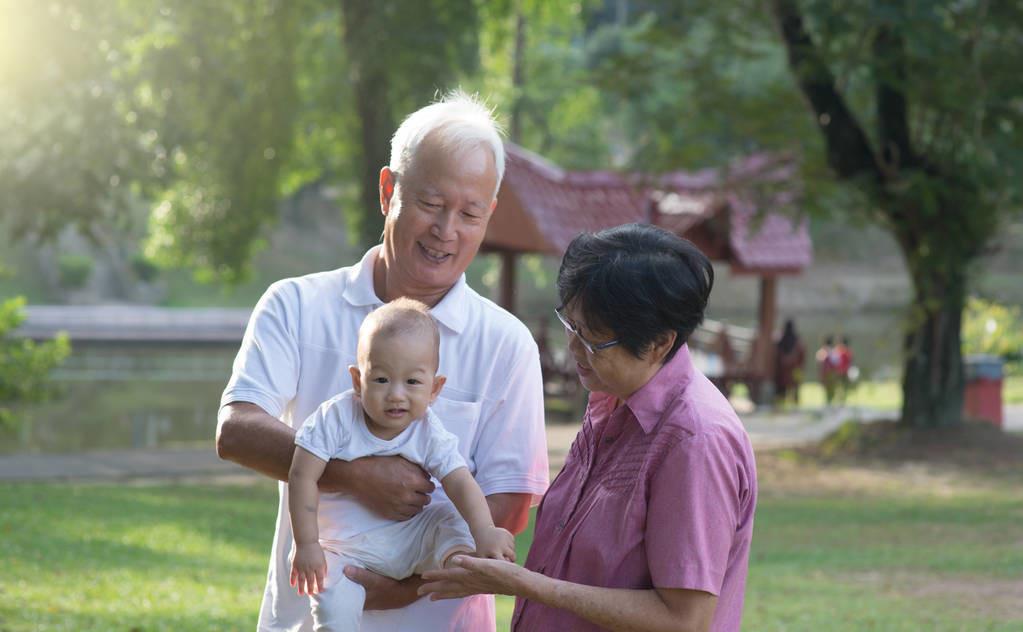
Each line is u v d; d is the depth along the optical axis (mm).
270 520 11758
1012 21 14719
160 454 16875
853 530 12016
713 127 17781
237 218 25734
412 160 3086
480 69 26484
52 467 15484
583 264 2621
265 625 3223
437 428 3016
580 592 2537
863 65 15188
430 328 2977
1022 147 14797
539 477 3238
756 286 52344
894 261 54531
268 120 23562
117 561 8914
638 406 2625
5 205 18609
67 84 18391
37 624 6441
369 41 20047
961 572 9516
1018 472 15750
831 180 17078
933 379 17906
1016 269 41875
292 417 3275
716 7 17031
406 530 3023
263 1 22688
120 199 19703
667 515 2508
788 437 19328
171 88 20500
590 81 17953
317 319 3225
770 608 8008
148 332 36719
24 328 35188
